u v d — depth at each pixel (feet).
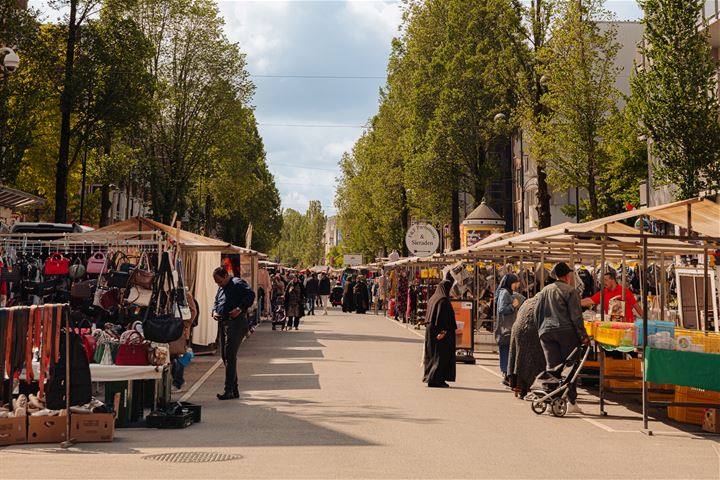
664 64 82.07
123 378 35.65
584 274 70.03
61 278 50.52
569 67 105.91
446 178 163.12
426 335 51.67
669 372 35.17
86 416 31.68
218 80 176.76
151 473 25.66
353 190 253.44
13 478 24.85
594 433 34.96
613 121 108.47
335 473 25.75
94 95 121.29
